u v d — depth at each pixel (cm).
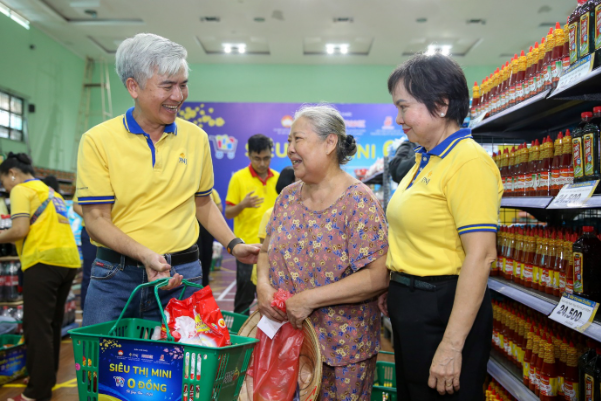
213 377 118
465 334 131
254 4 1000
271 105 1286
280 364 163
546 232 231
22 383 354
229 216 402
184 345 118
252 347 138
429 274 143
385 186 427
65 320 482
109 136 170
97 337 125
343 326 167
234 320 199
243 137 1283
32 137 1085
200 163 189
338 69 1367
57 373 368
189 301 136
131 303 174
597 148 186
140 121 173
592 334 161
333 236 168
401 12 1030
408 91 145
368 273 162
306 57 1311
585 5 188
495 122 286
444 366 131
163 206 176
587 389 188
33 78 1089
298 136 169
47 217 314
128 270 171
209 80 1366
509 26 1095
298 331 165
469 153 138
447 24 1088
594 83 181
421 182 146
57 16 1049
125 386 124
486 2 974
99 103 1327
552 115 262
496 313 284
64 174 959
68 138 1242
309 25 1104
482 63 1327
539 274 232
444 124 147
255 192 423
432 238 143
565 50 212
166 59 158
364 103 1292
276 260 178
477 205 133
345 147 175
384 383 245
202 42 1232
